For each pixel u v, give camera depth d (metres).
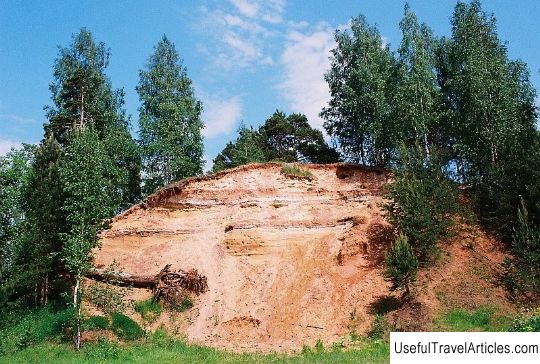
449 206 30.09
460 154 36.09
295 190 36.34
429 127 37.00
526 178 29.91
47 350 25.55
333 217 34.31
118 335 27.41
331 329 26.84
